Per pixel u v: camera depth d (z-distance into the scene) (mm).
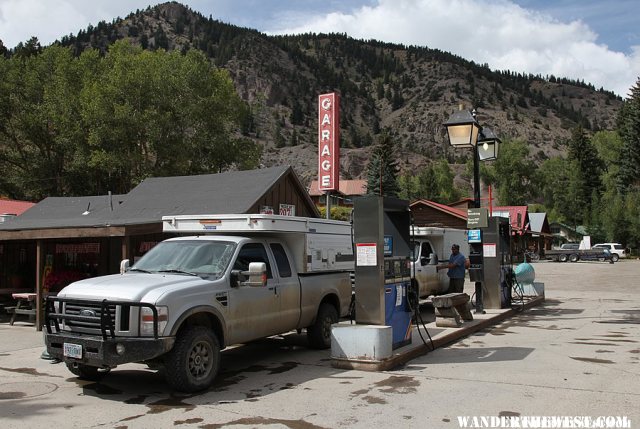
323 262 9922
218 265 7812
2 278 16922
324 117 22844
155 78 38250
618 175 85438
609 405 6090
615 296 20406
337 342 8203
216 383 7387
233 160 43344
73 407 6305
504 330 11898
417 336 10180
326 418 5746
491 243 14516
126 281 7082
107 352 6387
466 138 13469
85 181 44094
